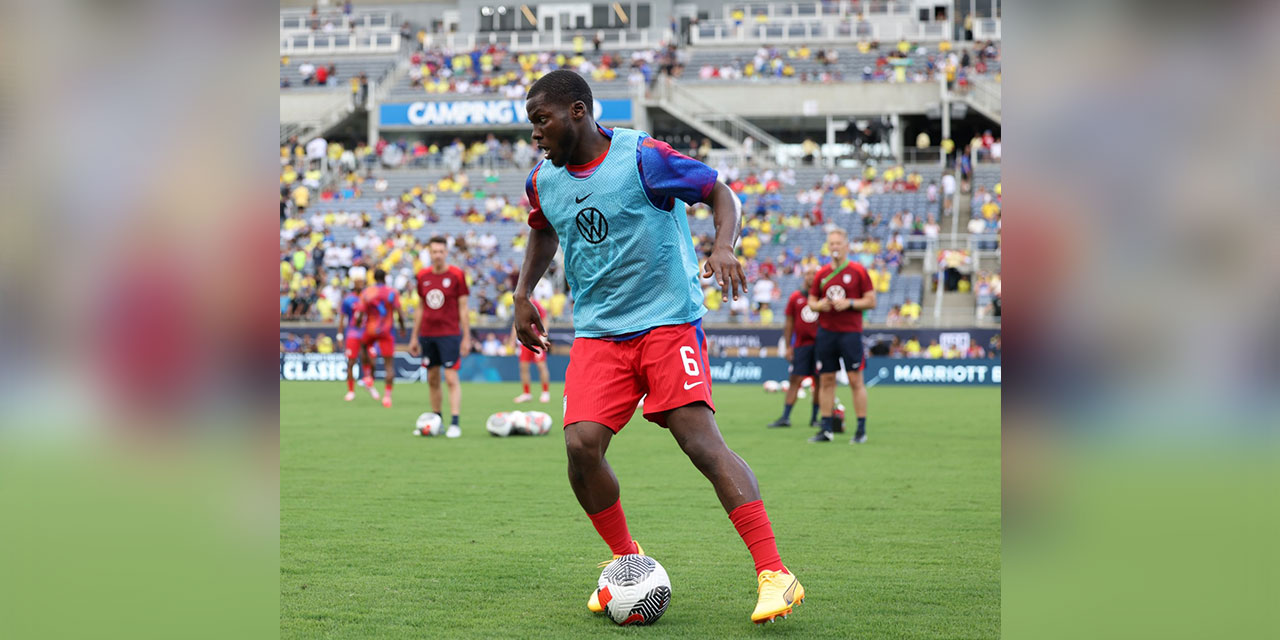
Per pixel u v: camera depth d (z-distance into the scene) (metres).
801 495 6.04
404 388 18.36
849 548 4.41
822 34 34.31
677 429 3.25
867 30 34.12
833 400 9.35
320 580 3.79
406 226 26.70
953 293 23.53
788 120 31.73
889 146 30.05
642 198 3.24
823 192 27.08
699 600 3.49
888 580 3.78
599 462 3.33
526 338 3.64
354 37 34.34
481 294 24.17
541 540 4.61
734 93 31.00
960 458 7.99
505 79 32.47
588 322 3.38
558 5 36.03
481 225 26.95
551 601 3.47
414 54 34.38
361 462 7.69
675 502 5.75
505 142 32.00
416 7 37.12
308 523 5.06
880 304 23.38
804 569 3.98
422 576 3.85
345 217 27.31
